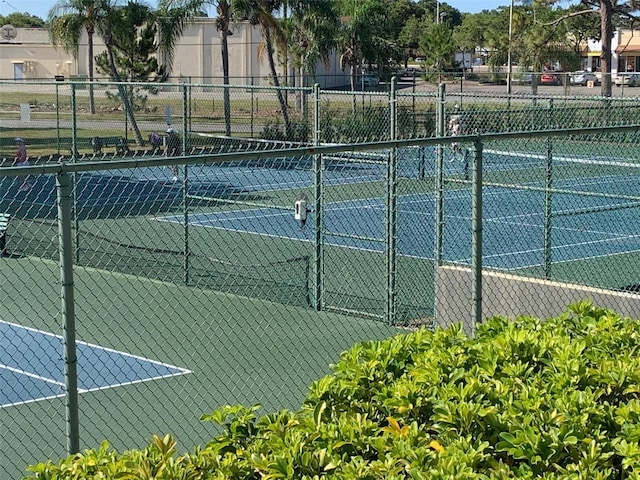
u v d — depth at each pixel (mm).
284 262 15281
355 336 13461
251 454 4707
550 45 56031
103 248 19219
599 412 5066
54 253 18266
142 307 15008
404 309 14789
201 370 11930
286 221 22578
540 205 24328
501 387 5309
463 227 21828
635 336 6348
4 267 17219
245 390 11156
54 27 43344
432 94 15422
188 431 9781
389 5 101750
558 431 4738
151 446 4859
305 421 4992
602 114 27328
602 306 11453
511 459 4941
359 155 22781
